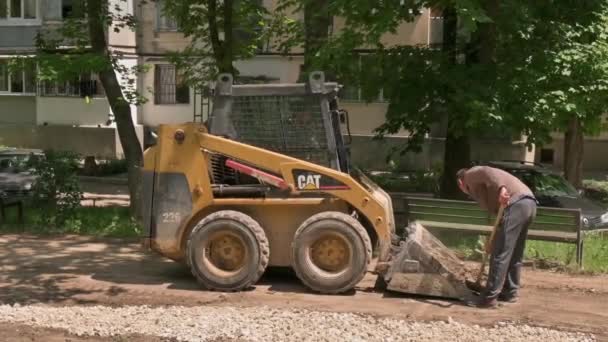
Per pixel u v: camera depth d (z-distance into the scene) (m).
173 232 8.76
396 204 14.66
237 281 8.49
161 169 8.76
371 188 9.09
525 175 14.48
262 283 8.95
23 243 12.26
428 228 10.98
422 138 14.52
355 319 7.37
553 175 14.69
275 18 15.89
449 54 13.17
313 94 8.70
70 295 8.58
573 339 6.84
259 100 8.75
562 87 12.16
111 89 15.12
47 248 11.77
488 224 10.74
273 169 8.59
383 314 7.61
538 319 7.52
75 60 13.73
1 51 29.69
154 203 8.81
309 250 8.39
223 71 15.12
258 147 8.77
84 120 29.83
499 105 11.67
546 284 9.10
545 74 12.09
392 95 13.29
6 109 31.23
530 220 7.96
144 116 29.83
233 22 15.71
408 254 8.31
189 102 29.33
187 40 28.44
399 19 11.82
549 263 10.16
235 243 8.55
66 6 28.27
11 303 8.22
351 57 12.50
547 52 12.14
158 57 29.02
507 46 12.55
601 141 26.16
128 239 12.70
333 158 8.74
